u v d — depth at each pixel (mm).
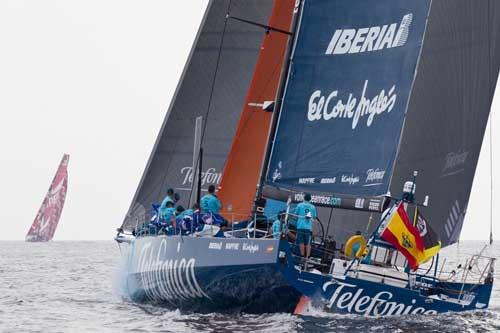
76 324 73938
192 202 92375
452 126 85750
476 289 72750
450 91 85688
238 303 68250
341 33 68062
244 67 94062
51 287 116812
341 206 66750
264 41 81375
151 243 77375
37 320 77125
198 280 68125
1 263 197500
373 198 65438
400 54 66375
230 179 81875
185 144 94938
